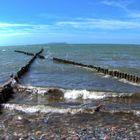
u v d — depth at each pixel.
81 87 28.34
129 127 14.08
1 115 16.36
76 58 79.81
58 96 23.33
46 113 16.89
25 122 14.84
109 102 21.17
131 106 19.69
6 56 92.50
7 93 22.52
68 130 13.38
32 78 35.25
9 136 12.26
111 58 80.94
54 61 67.50
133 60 72.62
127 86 30.00
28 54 96.38
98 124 14.69
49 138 11.95
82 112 17.17
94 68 47.78
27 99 21.89
